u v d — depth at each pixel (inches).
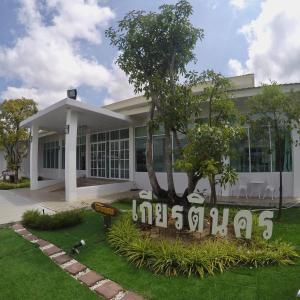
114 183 513.7
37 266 173.6
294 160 376.8
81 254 191.5
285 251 175.2
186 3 254.2
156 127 279.3
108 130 629.0
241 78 538.9
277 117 277.3
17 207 364.8
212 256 166.4
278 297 129.6
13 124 711.1
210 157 206.5
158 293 137.7
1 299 136.1
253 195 390.9
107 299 134.5
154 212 231.9
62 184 593.9
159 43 268.2
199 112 267.9
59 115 458.3
